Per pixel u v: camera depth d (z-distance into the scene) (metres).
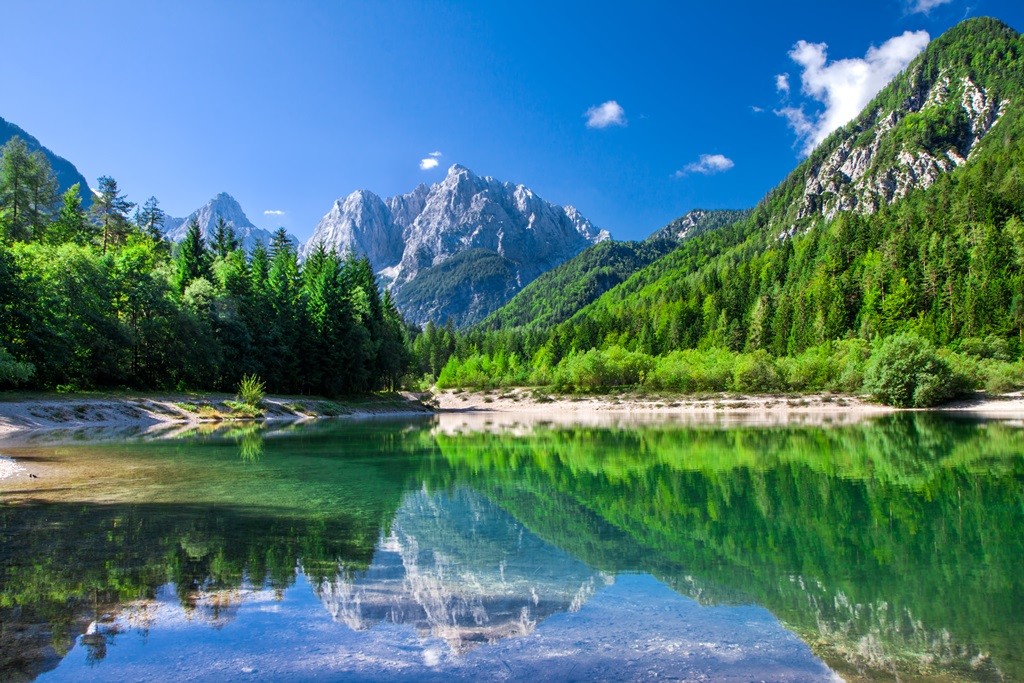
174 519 11.05
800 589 7.46
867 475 17.20
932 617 6.44
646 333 133.75
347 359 65.38
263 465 19.14
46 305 37.22
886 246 111.56
